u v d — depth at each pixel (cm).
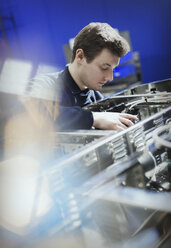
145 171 50
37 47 462
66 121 76
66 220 42
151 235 43
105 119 74
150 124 61
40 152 66
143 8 372
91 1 395
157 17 371
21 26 464
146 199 42
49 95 90
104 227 43
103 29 92
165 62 391
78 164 46
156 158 55
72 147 61
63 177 44
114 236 43
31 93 90
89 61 96
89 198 43
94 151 49
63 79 110
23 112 84
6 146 69
